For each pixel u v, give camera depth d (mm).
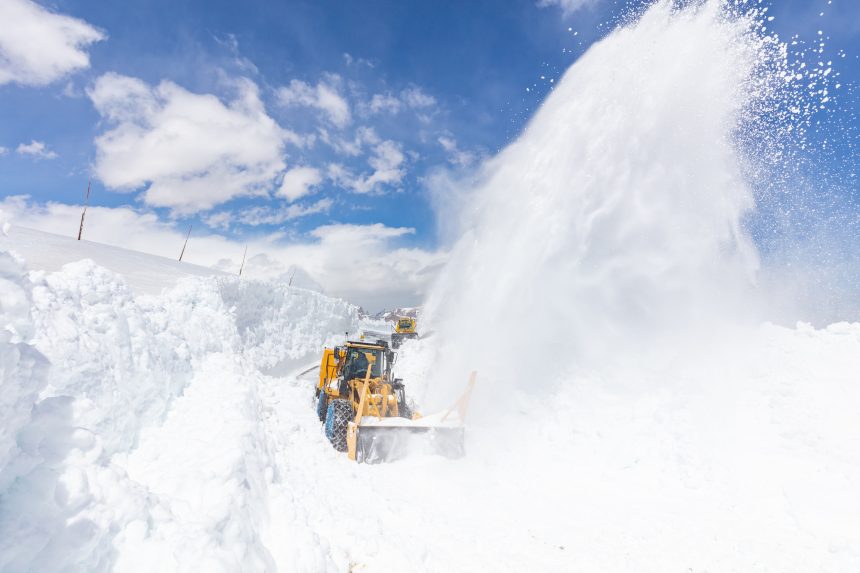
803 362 6648
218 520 3146
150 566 2520
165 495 3219
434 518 4965
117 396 3963
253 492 3951
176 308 7734
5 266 2277
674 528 4602
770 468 5211
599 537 4582
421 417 7551
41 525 2139
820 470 4965
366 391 7066
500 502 5531
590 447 6625
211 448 4145
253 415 5930
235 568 2801
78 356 3668
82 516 2354
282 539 3734
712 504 4969
